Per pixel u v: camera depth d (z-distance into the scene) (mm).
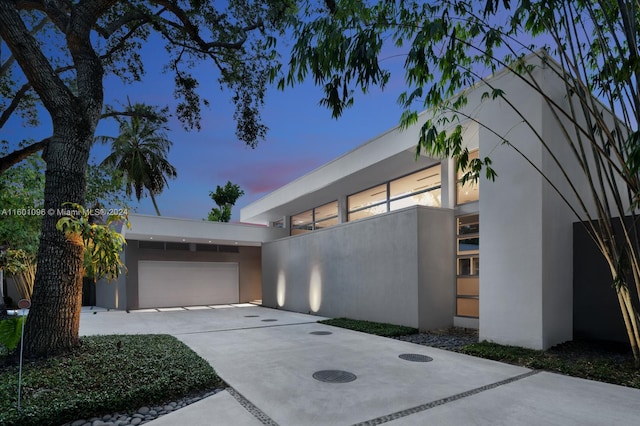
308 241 12570
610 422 3156
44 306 4598
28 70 4770
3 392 3324
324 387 4109
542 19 4562
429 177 10156
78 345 4895
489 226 6562
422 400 3693
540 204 5867
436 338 7223
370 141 10359
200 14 6336
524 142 6152
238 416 3291
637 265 4504
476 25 4383
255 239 16375
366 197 12719
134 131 19812
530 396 3787
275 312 13000
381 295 9180
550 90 6086
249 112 7371
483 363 5180
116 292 14961
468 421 3180
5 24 4562
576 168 6520
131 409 3361
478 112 7016
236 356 5656
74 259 4855
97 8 5406
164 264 15250
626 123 4383
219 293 16547
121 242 5547
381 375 4586
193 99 7441
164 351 5199
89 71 5328
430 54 4215
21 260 14023
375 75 3574
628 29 3594
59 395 3299
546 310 5793
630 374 4434
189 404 3602
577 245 6355
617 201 4613
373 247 9547
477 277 8234
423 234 8312
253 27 6699
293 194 14703
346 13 3961
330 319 10188
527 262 5969
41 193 11000
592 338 6074
